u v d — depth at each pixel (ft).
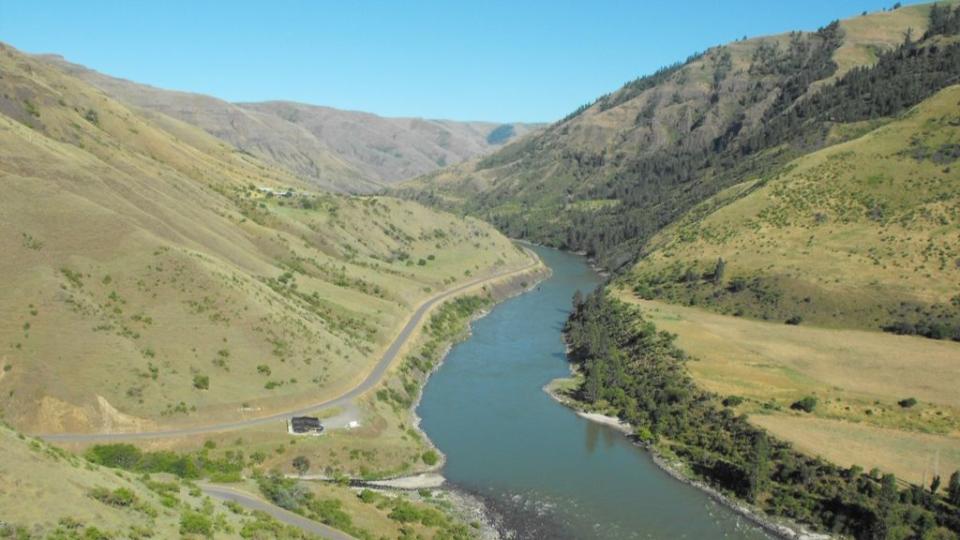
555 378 387.75
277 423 267.18
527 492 252.83
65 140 458.91
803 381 346.95
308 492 214.48
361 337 378.73
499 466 273.75
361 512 211.20
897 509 228.43
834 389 335.88
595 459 284.00
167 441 241.55
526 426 317.01
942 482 248.32
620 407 338.13
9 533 120.37
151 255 321.52
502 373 395.34
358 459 260.42
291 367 302.45
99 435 238.48
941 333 406.21
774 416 305.73
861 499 237.25
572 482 262.47
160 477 193.88
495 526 227.20
